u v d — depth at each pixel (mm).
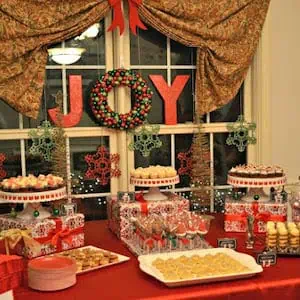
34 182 2369
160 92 3229
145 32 3188
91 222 2980
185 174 3311
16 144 3010
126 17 3117
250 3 3205
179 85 3252
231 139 3363
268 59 3305
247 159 3400
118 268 2131
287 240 2246
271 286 1938
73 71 3088
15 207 3004
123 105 3131
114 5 2988
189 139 3305
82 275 2053
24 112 2914
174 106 3246
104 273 2072
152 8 3023
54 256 2084
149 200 2635
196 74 3236
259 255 2137
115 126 3105
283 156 3420
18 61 2865
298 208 2590
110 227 2764
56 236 2336
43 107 3041
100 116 3062
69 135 3084
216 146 3361
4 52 2811
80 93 3092
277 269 2090
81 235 2449
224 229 2711
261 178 2619
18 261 1764
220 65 3182
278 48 3328
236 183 2658
